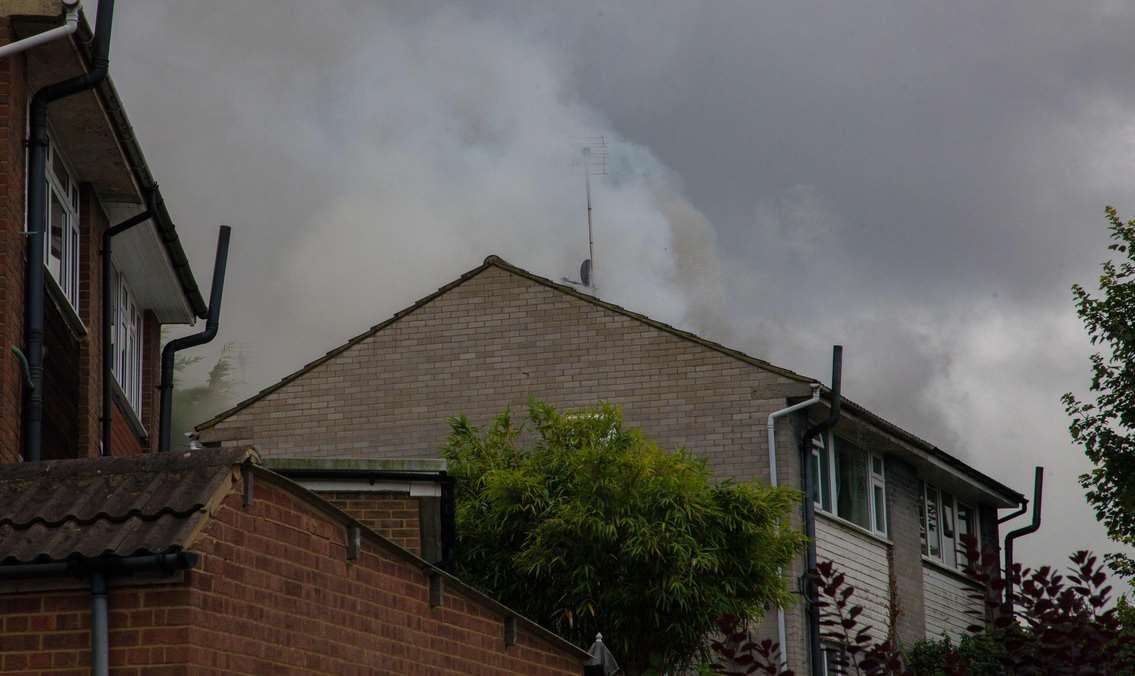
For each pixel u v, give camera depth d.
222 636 9.25
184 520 9.05
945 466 34.28
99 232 16.95
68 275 15.88
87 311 16.31
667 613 22.42
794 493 23.75
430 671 12.20
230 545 9.50
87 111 14.96
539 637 14.30
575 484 22.64
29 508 9.36
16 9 13.55
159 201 17.31
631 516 22.36
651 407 29.03
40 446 13.55
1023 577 12.68
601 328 29.66
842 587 29.48
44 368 14.25
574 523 22.03
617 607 22.30
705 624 22.41
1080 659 11.61
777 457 28.30
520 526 22.62
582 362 29.59
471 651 12.99
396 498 15.95
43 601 8.91
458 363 30.14
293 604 10.21
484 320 30.23
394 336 30.53
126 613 8.88
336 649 10.74
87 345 16.09
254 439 30.50
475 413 29.78
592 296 29.88
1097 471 29.12
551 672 14.45
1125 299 29.19
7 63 13.48
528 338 29.95
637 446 23.81
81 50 14.10
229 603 9.38
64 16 13.61
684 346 29.17
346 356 30.62
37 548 8.93
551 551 22.20
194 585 8.97
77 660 8.82
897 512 32.75
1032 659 11.80
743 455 28.38
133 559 8.74
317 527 10.68
